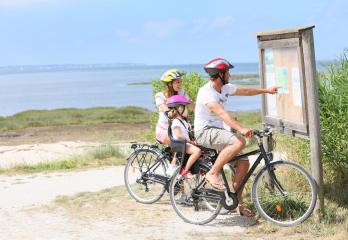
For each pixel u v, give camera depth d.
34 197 12.40
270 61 9.80
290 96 9.12
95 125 44.72
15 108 99.62
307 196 9.70
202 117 9.11
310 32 8.38
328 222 8.60
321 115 10.07
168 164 10.78
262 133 8.95
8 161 20.67
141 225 9.43
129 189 11.27
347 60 10.52
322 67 10.61
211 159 9.41
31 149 24.33
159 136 10.68
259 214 9.38
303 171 8.69
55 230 9.41
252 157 15.36
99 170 16.06
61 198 11.92
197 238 8.52
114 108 64.44
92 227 9.48
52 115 58.69
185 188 9.55
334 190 10.23
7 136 38.31
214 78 8.99
